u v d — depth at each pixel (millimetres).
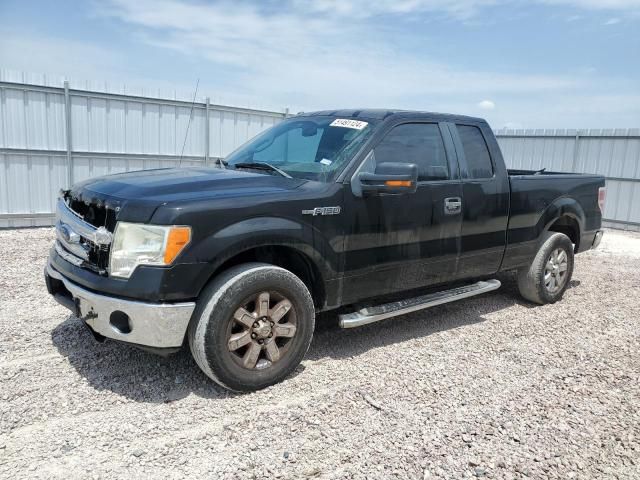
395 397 3557
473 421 3283
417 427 3184
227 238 3289
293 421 3189
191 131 12281
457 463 2844
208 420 3168
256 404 3383
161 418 3166
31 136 10367
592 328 5199
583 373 4090
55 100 10508
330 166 3996
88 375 3672
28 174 10492
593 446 3066
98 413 3191
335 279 3900
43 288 5816
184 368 3838
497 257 5168
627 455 2986
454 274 4812
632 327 5289
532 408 3486
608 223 14016
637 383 3945
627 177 13508
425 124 4582
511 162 15938
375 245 4082
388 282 4273
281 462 2781
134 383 3584
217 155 12750
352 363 4098
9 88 9992
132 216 3207
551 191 5637
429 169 4488
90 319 3383
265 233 3436
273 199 3520
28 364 3811
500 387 3781
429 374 3951
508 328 5098
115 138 11320
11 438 2891
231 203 3354
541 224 5562
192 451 2846
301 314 3662
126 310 3160
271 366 3580
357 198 3934
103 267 3301
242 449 2883
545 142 15062
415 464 2816
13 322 4668
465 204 4699
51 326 4590
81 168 11039
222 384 3391
